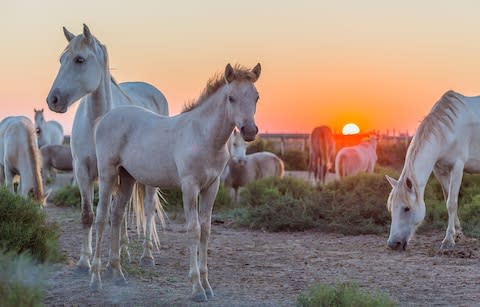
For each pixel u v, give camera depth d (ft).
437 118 32.99
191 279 22.66
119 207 25.16
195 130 22.27
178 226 41.39
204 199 23.06
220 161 22.48
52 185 72.02
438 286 25.25
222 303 22.35
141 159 23.52
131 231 38.09
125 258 29.14
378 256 31.65
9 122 42.73
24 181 39.47
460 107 33.96
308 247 34.35
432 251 32.53
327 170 81.87
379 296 21.72
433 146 32.65
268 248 33.86
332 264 29.60
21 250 25.61
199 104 22.57
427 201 43.78
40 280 20.42
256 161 61.05
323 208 41.98
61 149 71.41
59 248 28.86
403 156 111.65
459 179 33.94
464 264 29.66
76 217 43.73
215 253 32.01
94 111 27.32
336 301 21.18
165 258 30.48
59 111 26.91
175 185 23.27
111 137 24.43
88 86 27.22
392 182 32.27
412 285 25.41
